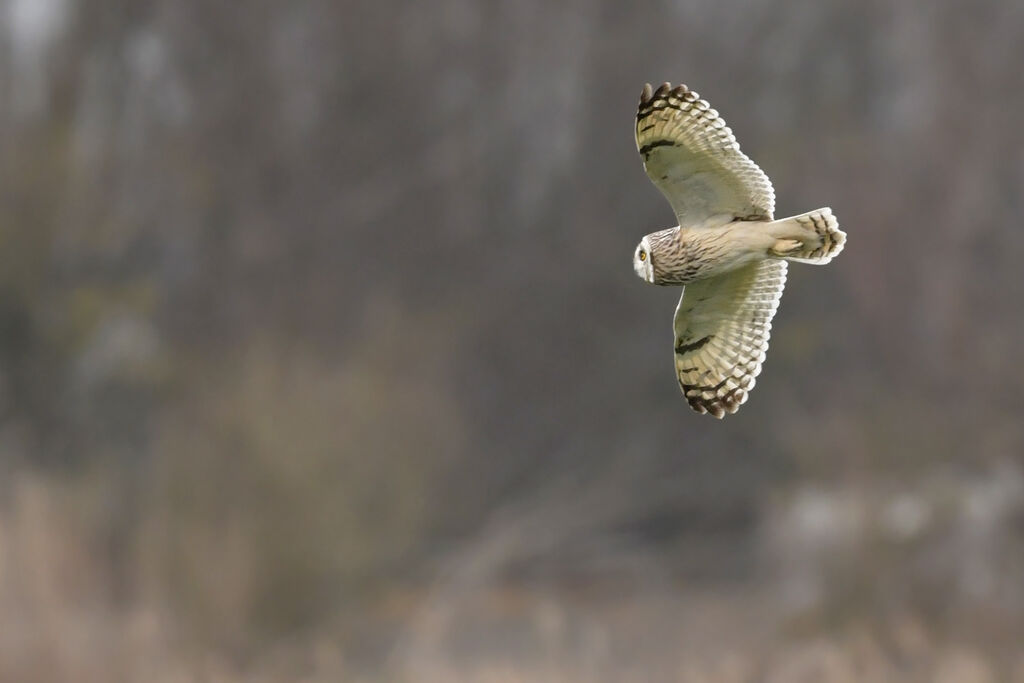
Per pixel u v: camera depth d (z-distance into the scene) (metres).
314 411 17.27
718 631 18.11
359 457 17.31
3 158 28.44
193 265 29.28
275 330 26.48
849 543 16.55
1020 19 27.67
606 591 22.27
